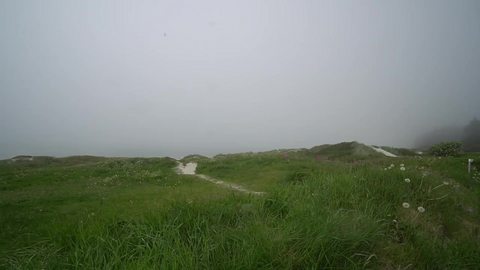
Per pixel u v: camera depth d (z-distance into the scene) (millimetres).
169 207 5926
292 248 4047
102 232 4836
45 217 9461
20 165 35938
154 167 26234
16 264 4367
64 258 4344
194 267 3549
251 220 5238
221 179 18453
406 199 6531
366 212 5531
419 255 4262
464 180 11156
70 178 19438
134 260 4004
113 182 17672
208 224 5047
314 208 5504
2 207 11039
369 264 3977
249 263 3645
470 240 5121
